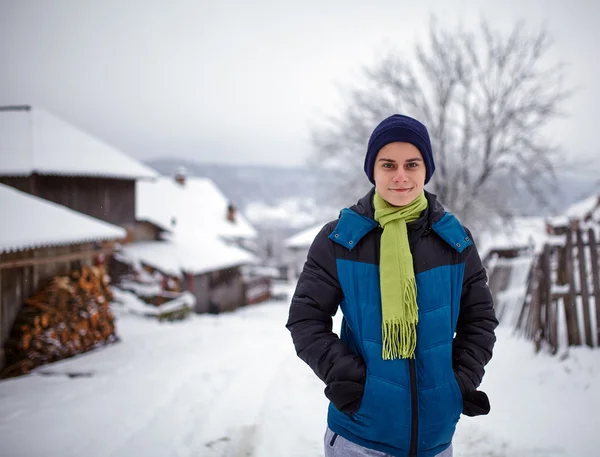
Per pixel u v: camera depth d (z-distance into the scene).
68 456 3.71
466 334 1.80
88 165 18.34
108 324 9.50
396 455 1.63
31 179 16.23
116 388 5.57
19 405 5.30
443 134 19.03
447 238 1.73
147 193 33.19
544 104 17.72
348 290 1.71
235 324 12.25
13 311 7.63
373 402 1.61
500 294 7.85
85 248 9.22
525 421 3.68
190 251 24.05
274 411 4.14
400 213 1.69
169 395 5.00
